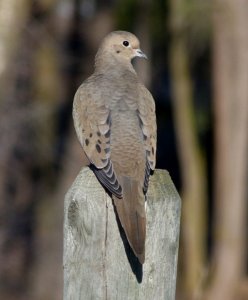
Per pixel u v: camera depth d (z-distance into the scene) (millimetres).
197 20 16562
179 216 6410
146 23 18422
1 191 17672
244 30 16203
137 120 7660
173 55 17359
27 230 18109
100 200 6246
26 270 18031
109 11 18891
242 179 16359
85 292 6191
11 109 16688
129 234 6168
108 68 8688
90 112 7781
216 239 16469
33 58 17812
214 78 16594
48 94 18453
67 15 18891
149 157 7457
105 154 7398
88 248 6195
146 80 18297
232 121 16344
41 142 17734
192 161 17562
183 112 17578
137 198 6352
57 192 18500
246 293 16203
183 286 17562
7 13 15609
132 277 6152
